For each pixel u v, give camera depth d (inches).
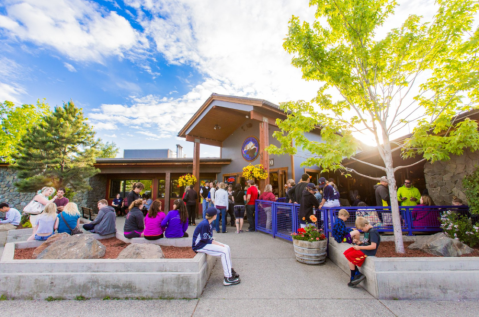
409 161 336.8
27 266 139.6
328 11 189.3
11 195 549.3
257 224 334.6
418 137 177.0
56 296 136.6
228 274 154.0
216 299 135.0
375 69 186.1
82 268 139.7
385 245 190.5
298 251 195.3
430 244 167.3
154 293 136.8
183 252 185.8
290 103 208.8
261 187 371.9
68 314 119.5
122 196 618.8
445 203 225.8
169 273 137.9
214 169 585.6
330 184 251.8
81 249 159.2
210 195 400.8
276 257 211.5
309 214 217.3
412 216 212.2
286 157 445.7
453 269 135.4
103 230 246.1
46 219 206.8
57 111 542.6
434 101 181.2
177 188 605.0
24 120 896.9
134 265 139.4
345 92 203.6
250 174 358.0
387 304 126.7
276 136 207.2
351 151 159.6
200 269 143.1
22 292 137.1
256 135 503.2
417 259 137.6
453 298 131.3
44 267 140.0
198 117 476.4
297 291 143.9
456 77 175.8
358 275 147.3
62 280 137.9
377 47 179.9
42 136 509.7
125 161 565.6
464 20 169.5
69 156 540.7
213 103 426.9
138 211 232.8
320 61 197.6
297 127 189.5
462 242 172.4
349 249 151.2
